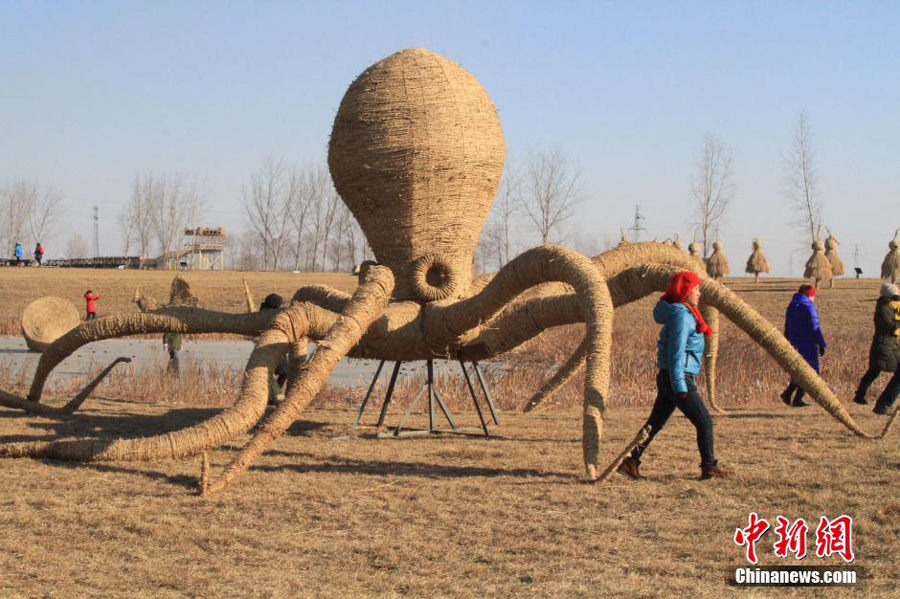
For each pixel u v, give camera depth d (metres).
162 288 46.44
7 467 7.71
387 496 6.72
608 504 6.45
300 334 8.62
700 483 7.09
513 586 4.74
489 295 8.80
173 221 87.25
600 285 7.79
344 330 7.83
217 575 4.93
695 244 45.34
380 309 8.23
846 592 4.62
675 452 8.55
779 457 8.19
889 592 4.62
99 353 26.53
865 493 6.60
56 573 4.94
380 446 9.25
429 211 9.94
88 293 34.72
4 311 41.50
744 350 18.36
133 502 6.52
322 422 11.38
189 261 89.44
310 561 5.20
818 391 8.83
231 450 8.83
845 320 31.72
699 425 7.23
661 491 6.84
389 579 4.86
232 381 15.72
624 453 7.08
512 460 8.32
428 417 12.16
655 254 9.52
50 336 25.89
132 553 5.32
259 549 5.42
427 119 9.84
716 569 5.01
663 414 7.41
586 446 7.25
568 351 21.78
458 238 10.09
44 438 9.54
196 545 5.49
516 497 6.68
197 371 16.22
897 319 12.85
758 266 50.06
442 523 5.98
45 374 10.80
